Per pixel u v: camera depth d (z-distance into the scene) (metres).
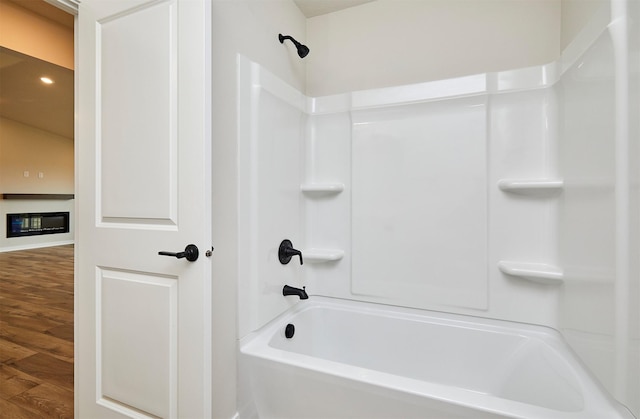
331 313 1.73
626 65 0.82
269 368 1.22
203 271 1.00
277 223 1.52
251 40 1.38
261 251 1.39
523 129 1.41
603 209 0.93
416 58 1.70
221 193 1.18
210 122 1.01
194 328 1.02
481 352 1.44
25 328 2.34
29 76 3.56
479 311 1.49
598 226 0.96
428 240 1.58
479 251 1.48
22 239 5.98
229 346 1.21
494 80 1.43
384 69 1.77
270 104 1.46
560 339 1.30
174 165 1.04
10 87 4.02
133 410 1.14
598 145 0.96
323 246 1.81
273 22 1.57
